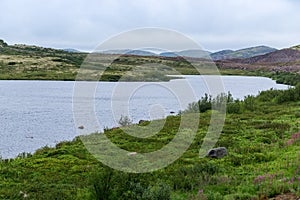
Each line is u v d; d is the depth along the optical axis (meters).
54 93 54.62
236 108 29.88
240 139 19.41
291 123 23.36
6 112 34.56
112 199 10.13
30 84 74.19
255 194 10.07
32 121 29.91
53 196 10.70
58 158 16.39
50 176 13.37
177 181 11.77
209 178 11.84
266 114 28.31
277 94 38.97
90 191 10.91
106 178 10.64
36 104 41.25
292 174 11.58
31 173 13.94
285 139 18.66
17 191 11.27
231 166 13.93
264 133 20.52
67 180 12.80
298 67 133.12
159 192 9.71
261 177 11.37
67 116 32.69
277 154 15.23
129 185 10.80
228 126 22.98
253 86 72.06
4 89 61.03
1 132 25.09
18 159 16.53
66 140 22.58
